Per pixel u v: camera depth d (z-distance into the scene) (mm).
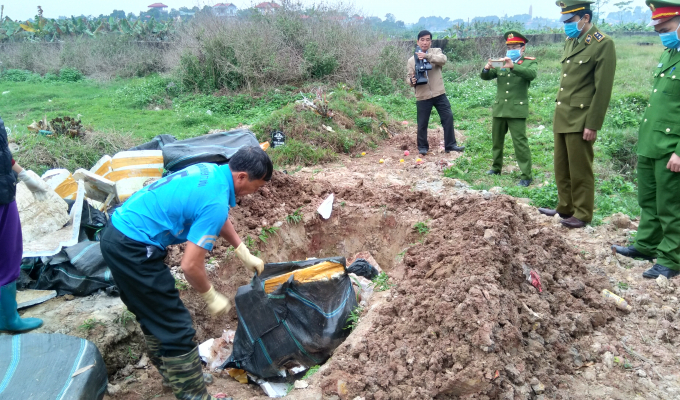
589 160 5266
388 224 5633
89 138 8047
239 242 3203
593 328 3719
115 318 3768
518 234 4152
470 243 3902
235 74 15227
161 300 2883
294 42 16516
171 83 16047
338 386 3109
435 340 3219
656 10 4070
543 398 3002
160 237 2842
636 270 4566
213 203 2756
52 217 4156
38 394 2562
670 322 3773
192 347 3020
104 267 4059
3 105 14789
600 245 5031
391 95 14984
